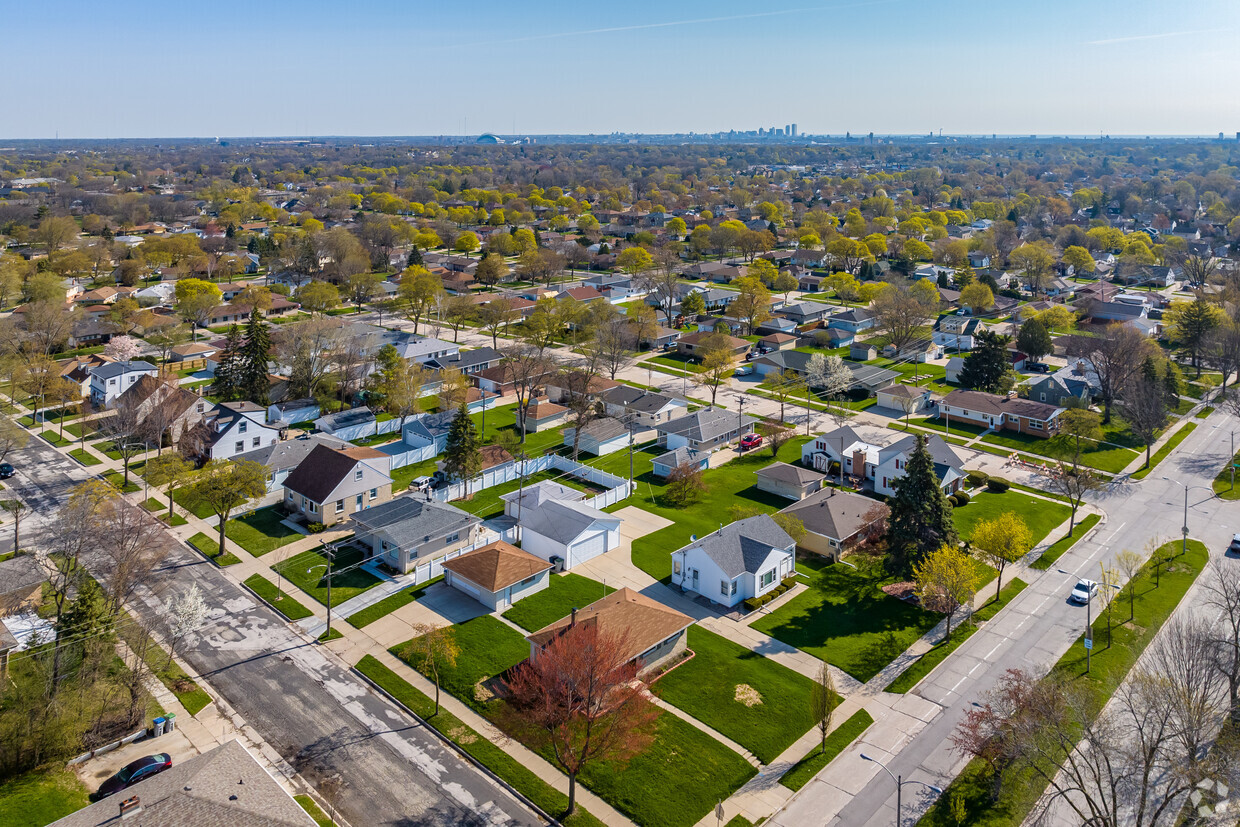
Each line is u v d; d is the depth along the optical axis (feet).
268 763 149.79
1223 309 453.99
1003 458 310.04
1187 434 333.83
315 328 358.84
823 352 442.50
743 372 419.54
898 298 466.29
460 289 591.37
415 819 137.59
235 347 348.79
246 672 177.37
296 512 254.47
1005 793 143.33
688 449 298.56
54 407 345.10
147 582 207.92
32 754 147.23
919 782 146.61
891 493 270.67
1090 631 181.88
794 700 169.37
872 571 221.87
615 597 188.75
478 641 188.44
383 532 223.10
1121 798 142.20
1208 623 187.52
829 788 145.38
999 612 203.41
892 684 175.11
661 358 443.32
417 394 335.67
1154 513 260.01
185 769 130.62
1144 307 506.07
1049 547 237.04
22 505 249.75
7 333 382.22
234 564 223.30
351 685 173.88
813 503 244.42
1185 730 133.59
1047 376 377.91
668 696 170.09
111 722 158.71
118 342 401.29
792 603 207.82
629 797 142.92
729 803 141.90
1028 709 144.77
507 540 240.12
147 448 298.76
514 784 146.00
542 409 335.88
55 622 174.81
